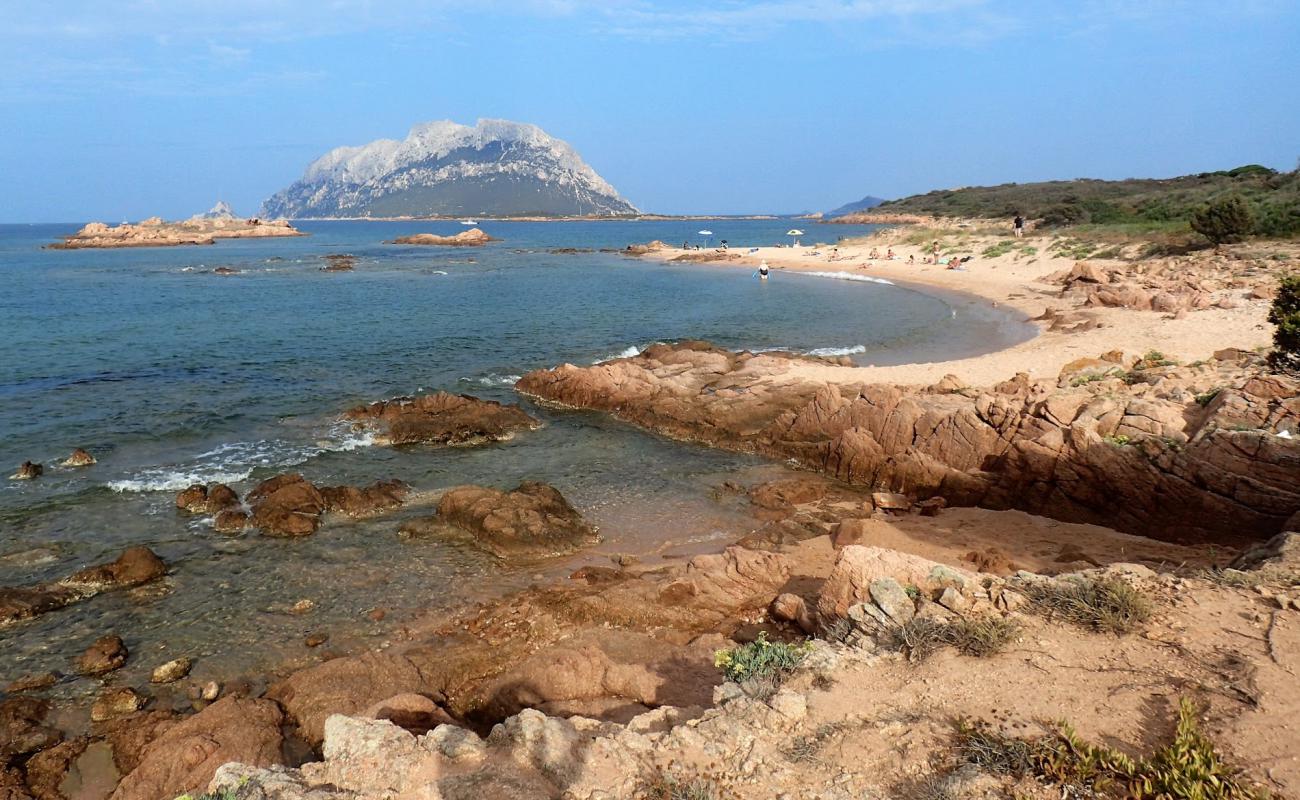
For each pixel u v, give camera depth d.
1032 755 5.94
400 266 81.81
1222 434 14.14
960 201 144.38
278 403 25.80
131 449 20.98
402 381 29.22
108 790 8.83
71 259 90.94
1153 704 6.49
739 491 18.50
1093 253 53.34
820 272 68.50
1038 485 16.31
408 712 9.12
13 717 9.97
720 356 29.08
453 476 19.55
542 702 9.39
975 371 25.27
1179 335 27.84
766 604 11.98
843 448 19.62
